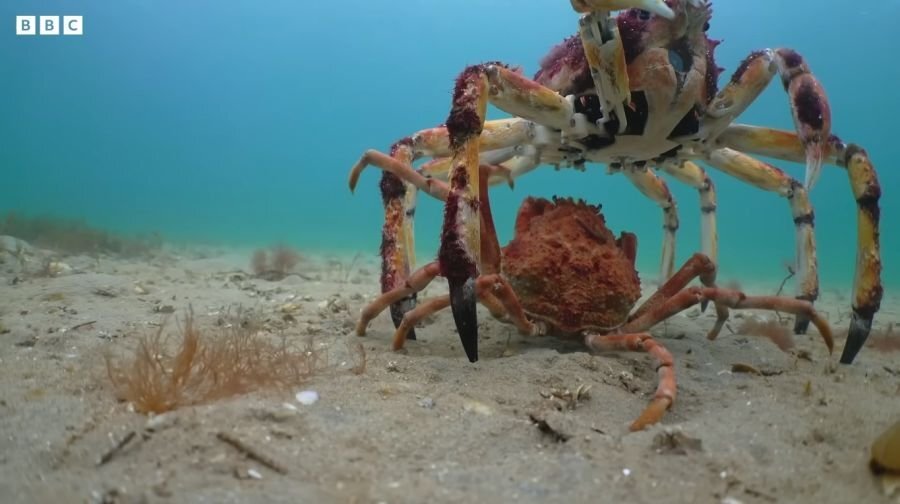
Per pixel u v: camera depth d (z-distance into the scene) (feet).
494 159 2.39
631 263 1.85
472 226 1.53
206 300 2.69
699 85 1.83
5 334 1.82
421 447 1.04
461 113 1.58
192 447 0.98
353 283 3.74
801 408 1.32
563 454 1.01
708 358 1.80
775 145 2.00
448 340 2.01
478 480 0.91
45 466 0.95
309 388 1.28
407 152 2.08
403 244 2.04
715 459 1.01
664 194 2.99
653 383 1.52
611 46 1.65
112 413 1.14
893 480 0.96
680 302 1.65
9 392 1.28
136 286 2.91
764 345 2.01
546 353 1.65
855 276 1.81
